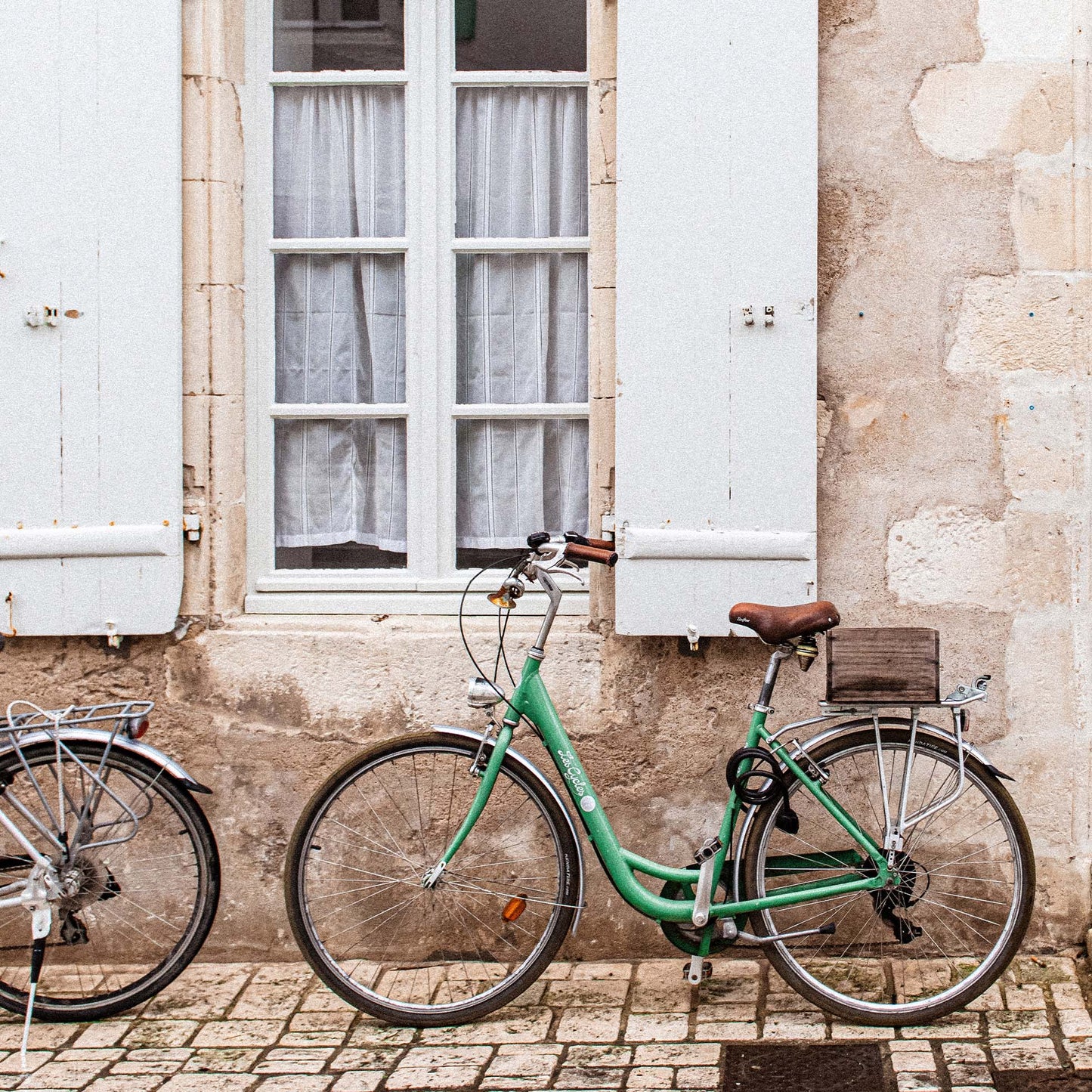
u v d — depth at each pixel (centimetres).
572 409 376
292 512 383
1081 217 344
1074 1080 285
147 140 347
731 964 352
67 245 349
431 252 375
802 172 340
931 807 319
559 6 374
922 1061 295
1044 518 348
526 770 326
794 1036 309
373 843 359
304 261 380
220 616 362
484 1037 314
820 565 354
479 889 343
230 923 364
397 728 360
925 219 348
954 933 348
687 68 341
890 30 347
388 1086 290
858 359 351
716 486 344
